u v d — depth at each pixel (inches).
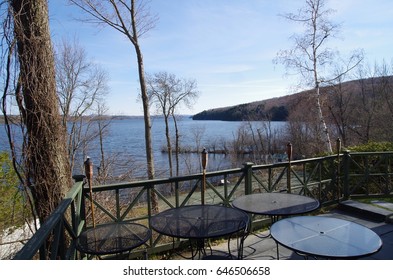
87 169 104.2
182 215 100.6
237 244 123.3
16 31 121.3
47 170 132.1
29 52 126.6
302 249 72.7
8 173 211.3
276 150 799.7
